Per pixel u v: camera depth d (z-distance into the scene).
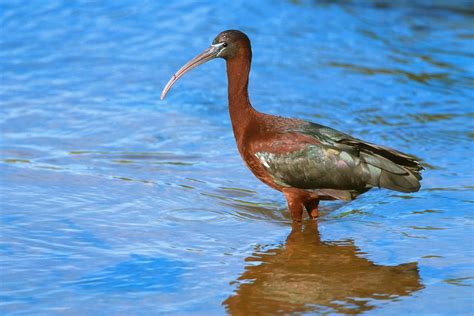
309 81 19.25
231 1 24.34
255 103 17.95
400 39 22.08
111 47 21.25
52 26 22.34
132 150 15.62
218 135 16.52
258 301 10.08
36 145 15.67
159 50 21.11
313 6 24.34
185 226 12.52
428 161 15.18
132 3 24.09
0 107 17.52
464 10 24.66
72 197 13.38
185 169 14.84
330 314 9.73
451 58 20.80
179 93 18.67
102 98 18.22
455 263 11.20
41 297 10.05
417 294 10.27
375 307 9.91
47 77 19.31
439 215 12.98
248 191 14.02
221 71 20.16
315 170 12.45
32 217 12.50
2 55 20.50
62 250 11.44
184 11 23.56
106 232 12.12
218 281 10.65
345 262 11.30
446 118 17.34
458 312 9.72
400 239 12.12
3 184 13.77
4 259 11.07
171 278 10.70
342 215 13.28
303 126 12.87
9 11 23.03
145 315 9.64
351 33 22.42
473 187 14.00
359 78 19.47
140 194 13.66
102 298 10.06
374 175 12.25
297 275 10.88
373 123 17.06
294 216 12.84
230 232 12.41
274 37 21.94
